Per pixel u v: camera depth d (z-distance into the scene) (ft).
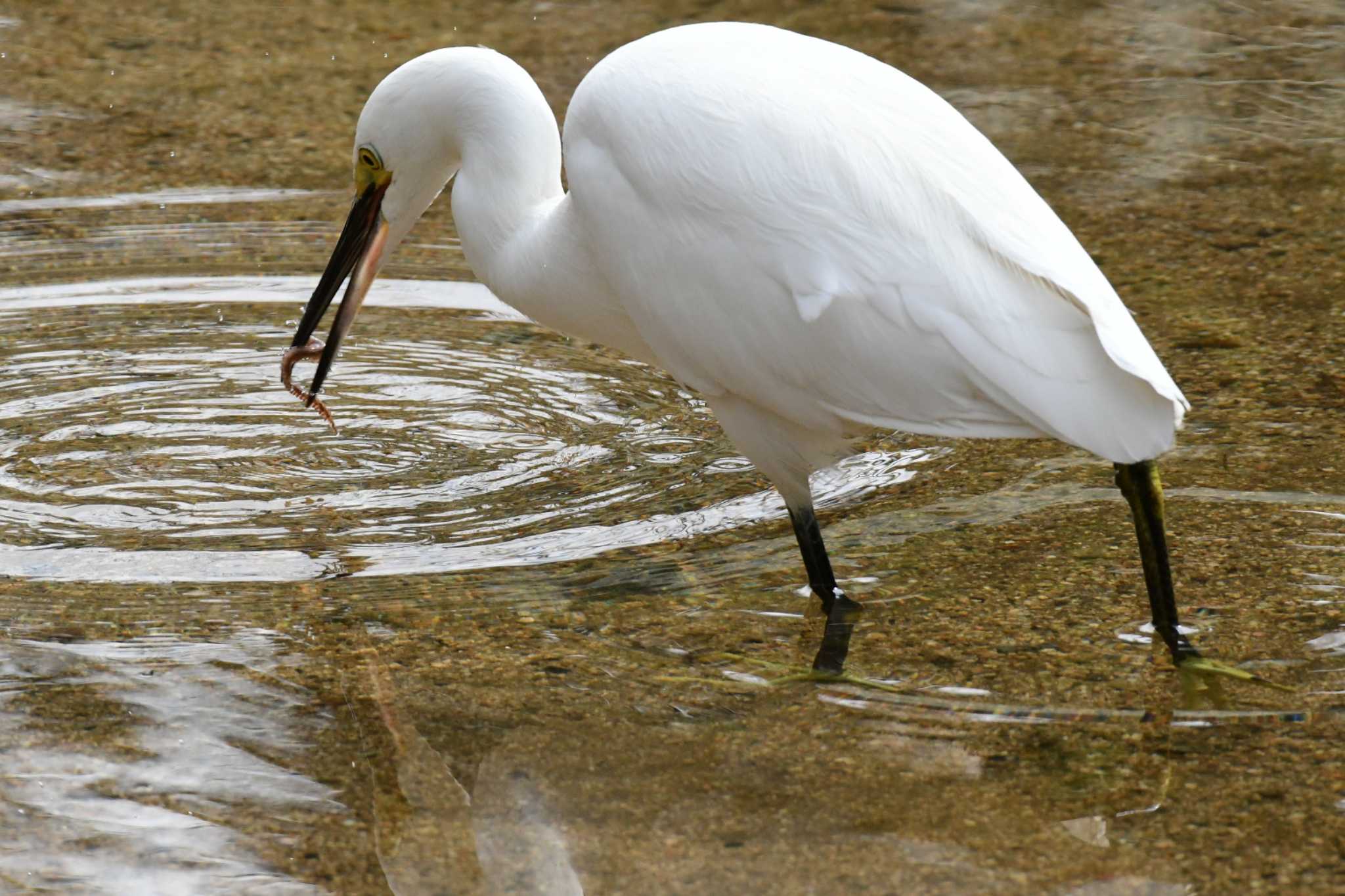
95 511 27.12
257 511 27.27
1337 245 37.47
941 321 21.43
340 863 18.30
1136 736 20.70
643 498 27.84
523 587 24.82
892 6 55.16
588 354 34.01
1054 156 43.42
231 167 43.09
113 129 45.34
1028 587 24.64
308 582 24.91
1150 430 20.92
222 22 53.72
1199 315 34.19
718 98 22.67
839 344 22.13
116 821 18.99
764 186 22.20
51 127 45.37
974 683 22.06
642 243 23.26
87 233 39.09
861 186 21.93
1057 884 17.79
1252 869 17.95
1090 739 20.65
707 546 26.20
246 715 21.31
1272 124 45.24
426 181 27.07
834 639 23.30
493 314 35.73
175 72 49.52
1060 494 27.61
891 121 22.57
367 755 20.45
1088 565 25.23
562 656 22.86
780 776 19.97
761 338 22.71
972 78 49.14
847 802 19.39
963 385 21.63
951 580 24.93
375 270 27.68
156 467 28.78
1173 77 48.98
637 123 23.03
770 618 23.97
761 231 22.24
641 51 23.77
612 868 18.17
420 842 18.71
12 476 28.27
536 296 26.18
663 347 23.98
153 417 30.71
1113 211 39.88
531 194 25.98
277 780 19.90
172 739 20.71
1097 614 23.79
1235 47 51.44
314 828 18.94
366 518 27.07
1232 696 21.56
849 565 25.52
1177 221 39.22
